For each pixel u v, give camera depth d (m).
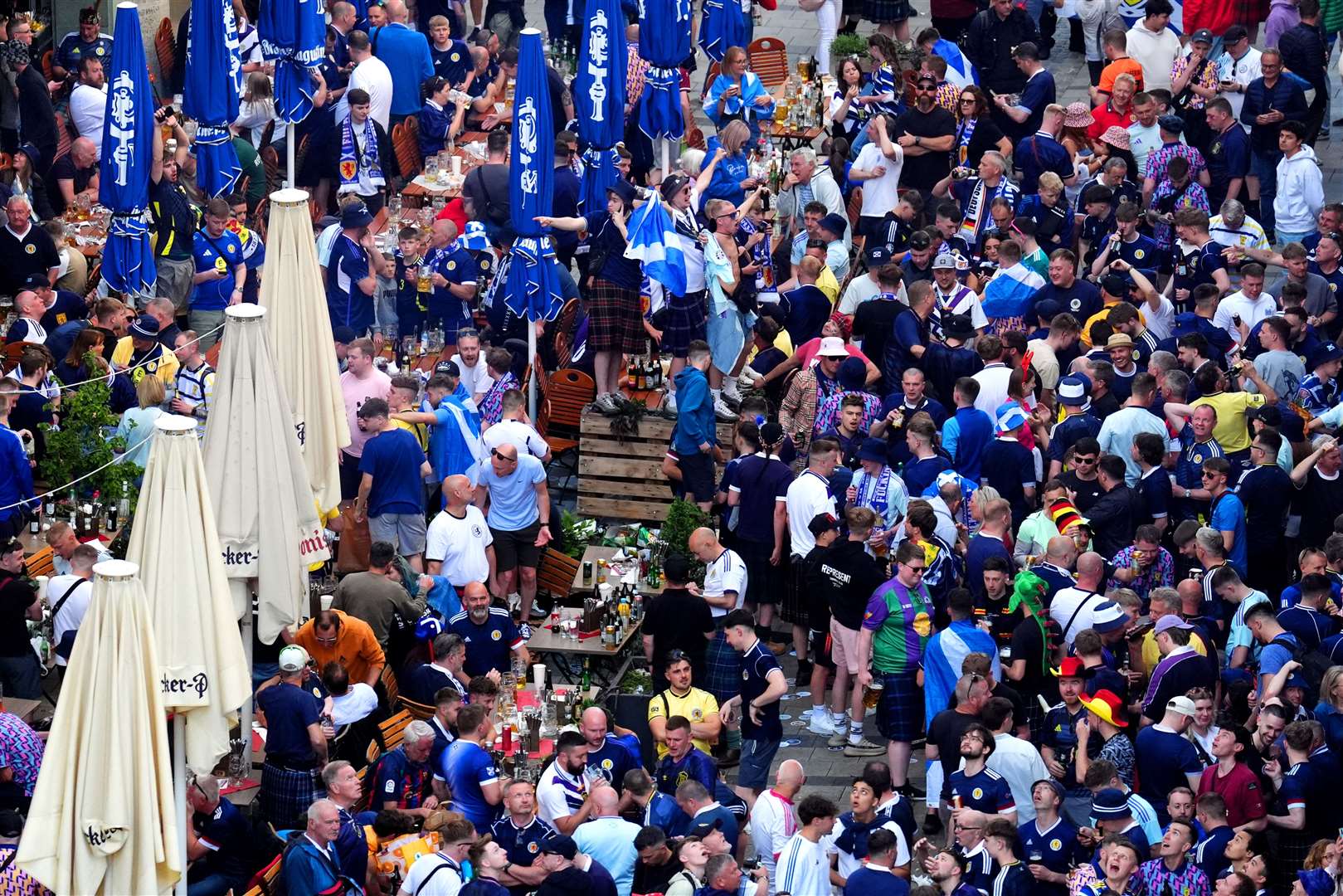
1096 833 53.62
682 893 51.03
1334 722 58.19
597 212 78.56
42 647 63.91
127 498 70.06
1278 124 94.12
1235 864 52.84
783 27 117.88
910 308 78.38
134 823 45.06
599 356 78.75
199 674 48.16
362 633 61.94
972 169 91.88
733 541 72.12
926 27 118.75
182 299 81.88
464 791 57.03
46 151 89.75
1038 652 60.72
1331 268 82.81
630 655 68.75
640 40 82.88
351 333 78.06
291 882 51.56
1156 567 65.62
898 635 62.19
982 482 70.88
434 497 74.12
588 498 78.44
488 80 104.19
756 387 78.56
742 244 82.69
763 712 61.75
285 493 54.72
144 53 76.00
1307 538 71.12
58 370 74.06
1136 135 94.25
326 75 92.19
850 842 54.41
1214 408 71.56
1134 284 82.50
